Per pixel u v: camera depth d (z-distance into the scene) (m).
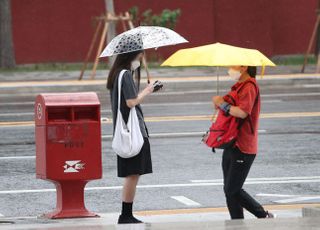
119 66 23.94
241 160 23.25
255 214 23.64
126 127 23.56
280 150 39.84
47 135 25.06
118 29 88.88
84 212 25.86
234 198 23.58
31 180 33.59
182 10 94.81
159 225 21.75
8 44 88.06
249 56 22.75
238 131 23.14
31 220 25.58
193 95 66.00
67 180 25.38
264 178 33.44
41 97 25.28
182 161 37.41
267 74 76.31
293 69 81.25
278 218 22.78
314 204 28.52
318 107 56.62
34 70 85.19
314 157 37.97
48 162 25.16
